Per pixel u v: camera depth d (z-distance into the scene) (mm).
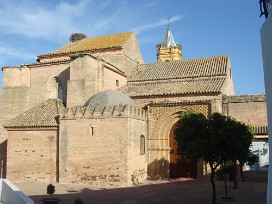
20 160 33219
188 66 42094
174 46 69312
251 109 34312
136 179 31094
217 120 19297
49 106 36469
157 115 35062
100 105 31500
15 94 41781
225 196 22859
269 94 9656
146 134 34719
